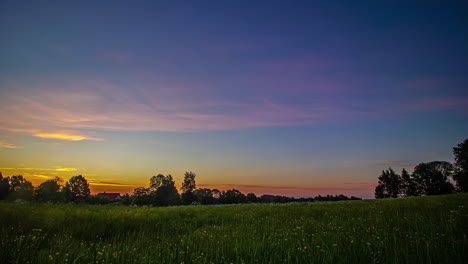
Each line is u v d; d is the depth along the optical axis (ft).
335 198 237.25
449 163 236.02
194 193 284.20
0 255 17.04
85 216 37.42
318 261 16.83
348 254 17.94
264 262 17.40
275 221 38.11
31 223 29.81
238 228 31.65
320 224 32.01
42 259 16.99
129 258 17.79
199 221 45.21
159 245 21.66
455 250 16.92
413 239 20.27
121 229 33.42
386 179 302.66
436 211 38.63
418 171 250.98
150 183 262.47
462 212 32.65
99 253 18.21
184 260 17.99
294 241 21.44
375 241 20.24
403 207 49.39
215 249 21.13
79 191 200.23
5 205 42.57
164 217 46.47
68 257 17.69
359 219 34.32
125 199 229.66
